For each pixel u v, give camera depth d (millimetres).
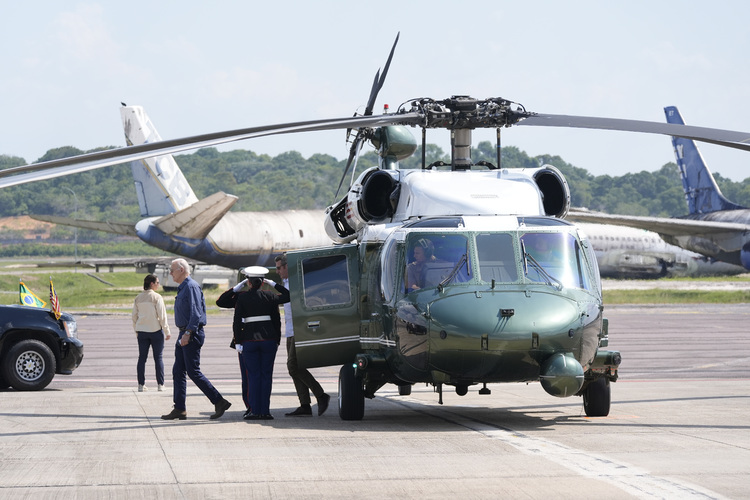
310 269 27094
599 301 24438
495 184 26875
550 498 14828
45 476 16812
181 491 15547
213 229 125875
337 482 16250
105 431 23234
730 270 156125
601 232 154875
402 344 23797
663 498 14711
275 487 15844
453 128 27562
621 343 61500
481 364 22781
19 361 35594
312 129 23203
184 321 25891
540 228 24906
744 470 17094
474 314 22828
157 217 128125
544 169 28250
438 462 18219
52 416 26656
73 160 18266
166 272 129750
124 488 15781
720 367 47406
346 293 27016
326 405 27688
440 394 26750
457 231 24688
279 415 27938
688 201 145250
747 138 21094
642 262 154625
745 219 132125
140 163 127938
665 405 29625
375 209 28219
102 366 47750
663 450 19547
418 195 26500
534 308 23000
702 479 16234
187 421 25828
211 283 130000
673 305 104875
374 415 27797
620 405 29812
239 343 26328
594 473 16875
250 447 20359
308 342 26828
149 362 49781
